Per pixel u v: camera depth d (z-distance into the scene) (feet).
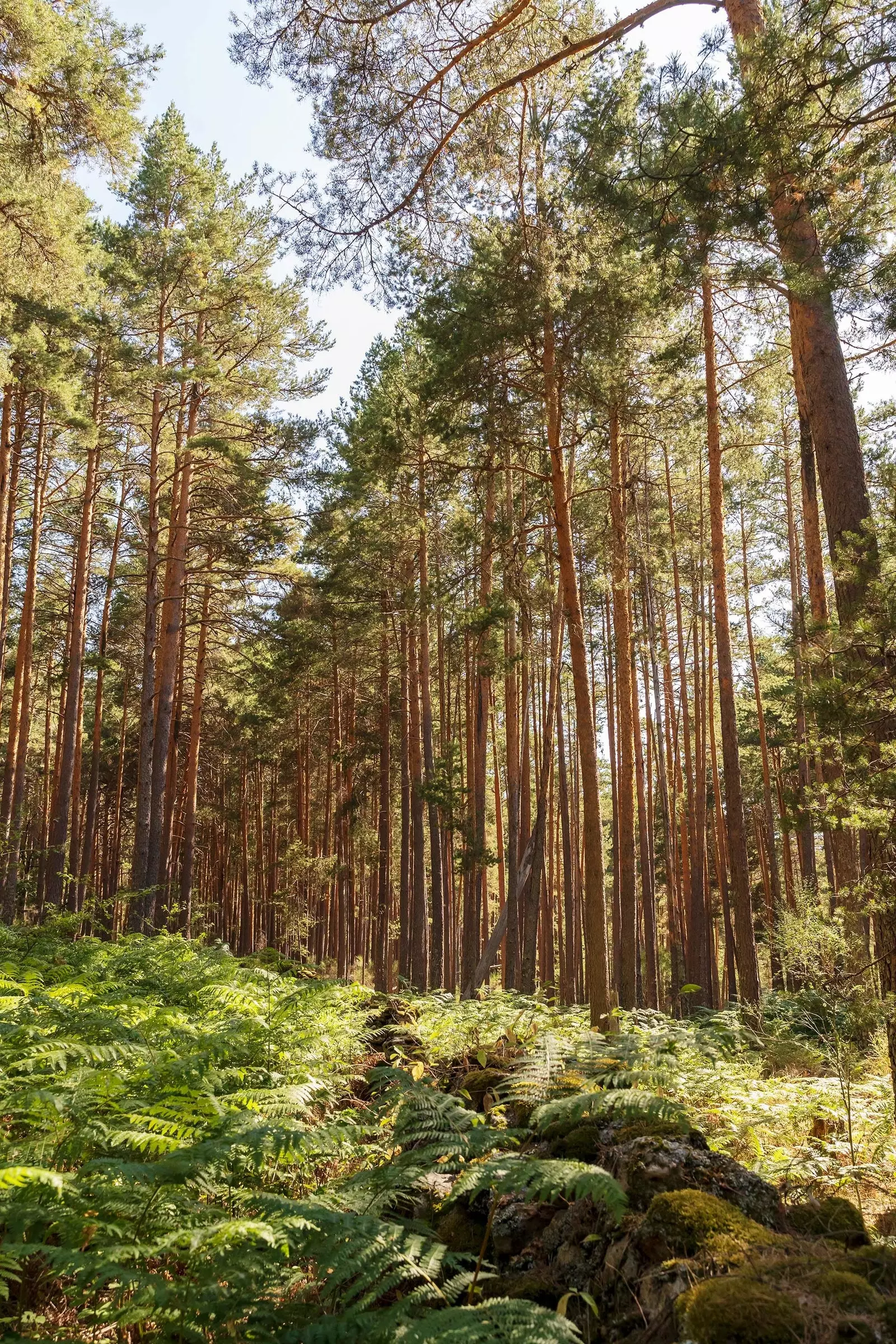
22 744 74.54
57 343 61.98
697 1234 11.48
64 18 41.22
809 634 21.53
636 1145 13.67
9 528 69.26
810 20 19.77
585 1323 11.61
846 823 18.10
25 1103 14.90
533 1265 13.34
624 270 36.91
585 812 36.99
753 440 66.39
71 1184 12.47
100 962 33.71
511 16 28.84
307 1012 25.38
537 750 99.66
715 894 105.50
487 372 41.24
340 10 28.30
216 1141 12.68
